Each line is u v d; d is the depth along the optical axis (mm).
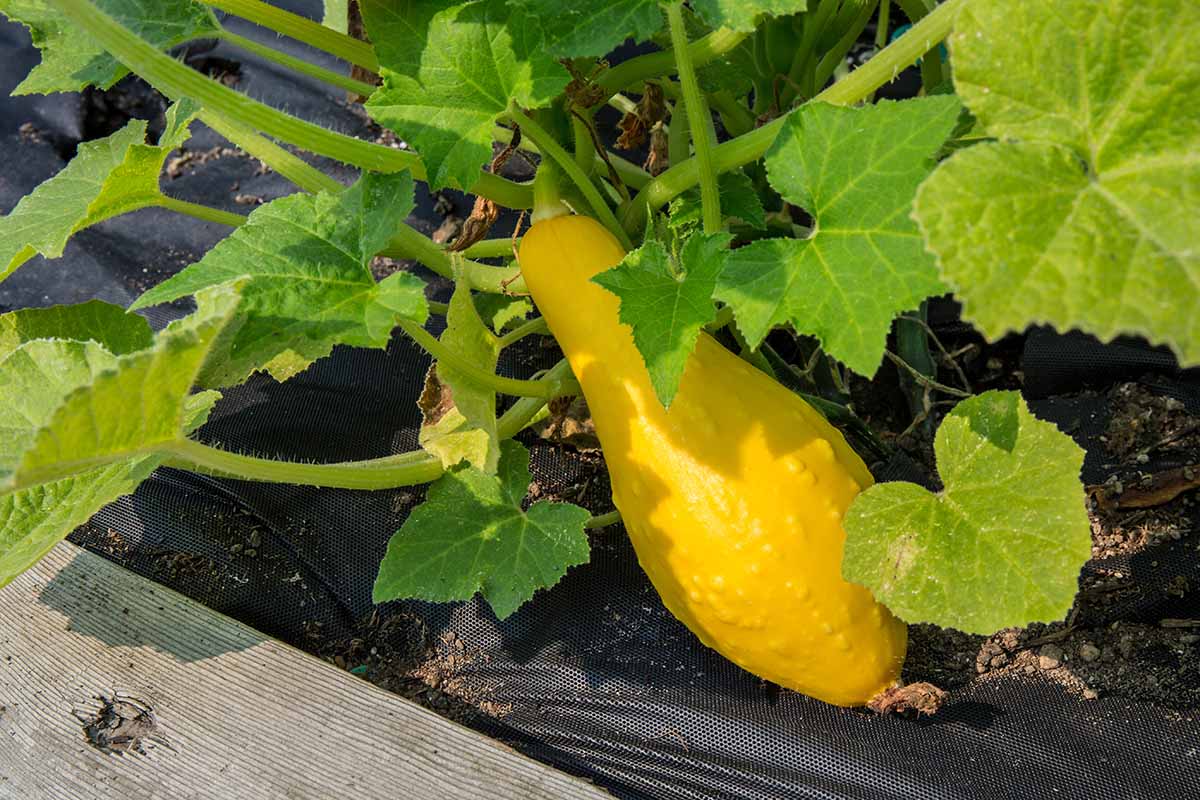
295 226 568
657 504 562
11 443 553
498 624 650
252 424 715
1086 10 475
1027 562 536
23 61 874
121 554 685
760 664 572
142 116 868
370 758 598
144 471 591
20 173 841
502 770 590
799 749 595
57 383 557
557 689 630
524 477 628
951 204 470
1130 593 618
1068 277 460
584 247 592
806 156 529
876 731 595
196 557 680
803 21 678
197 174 836
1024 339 728
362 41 633
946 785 578
